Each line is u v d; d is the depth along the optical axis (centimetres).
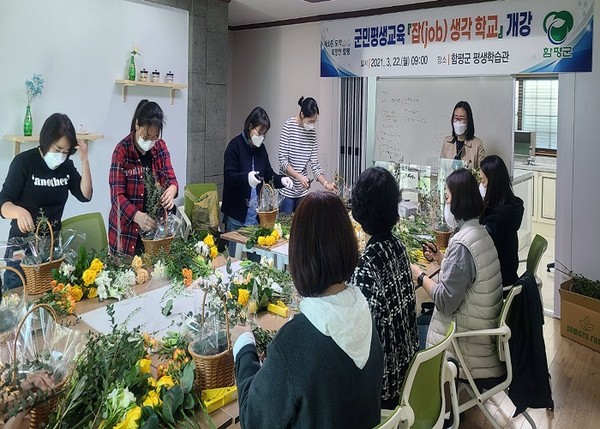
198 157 491
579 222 392
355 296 118
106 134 408
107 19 398
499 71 424
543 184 603
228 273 224
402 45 480
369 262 172
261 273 220
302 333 110
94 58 393
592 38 373
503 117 434
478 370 228
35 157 284
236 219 392
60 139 282
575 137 386
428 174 384
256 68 612
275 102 600
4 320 155
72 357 135
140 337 156
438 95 471
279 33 582
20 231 272
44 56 362
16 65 348
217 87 502
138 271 228
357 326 112
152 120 296
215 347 147
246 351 133
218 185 517
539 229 615
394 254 180
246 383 120
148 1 427
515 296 227
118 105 414
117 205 295
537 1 397
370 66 505
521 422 271
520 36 409
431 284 233
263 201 323
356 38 511
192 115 479
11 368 122
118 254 251
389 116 509
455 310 227
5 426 113
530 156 621
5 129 347
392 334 173
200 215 430
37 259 210
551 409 275
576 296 365
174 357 147
